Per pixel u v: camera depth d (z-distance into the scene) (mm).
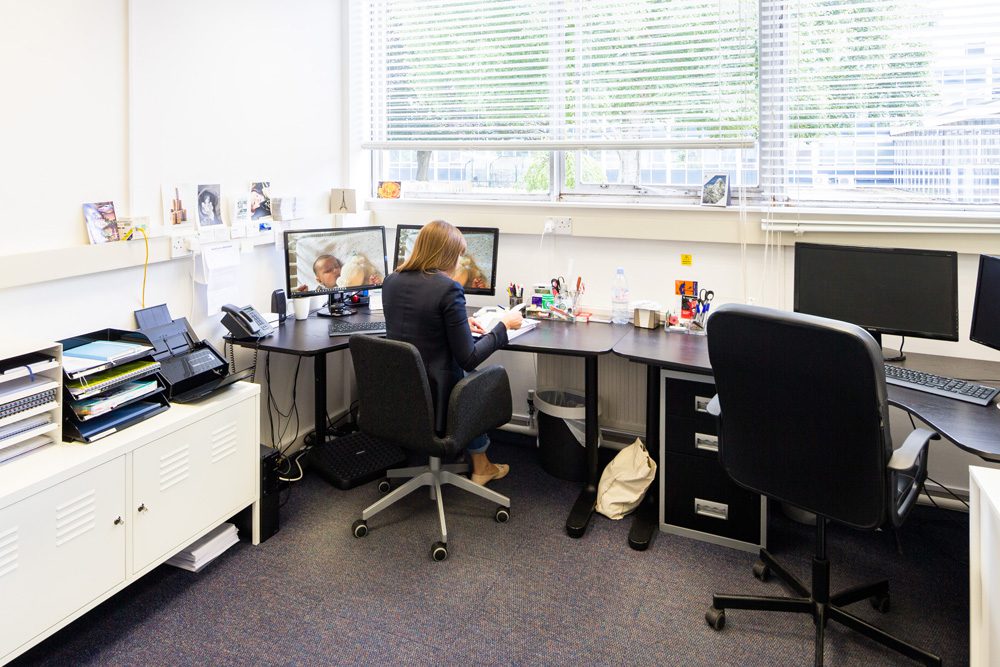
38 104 1948
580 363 3203
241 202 2762
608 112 3049
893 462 1550
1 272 1848
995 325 2061
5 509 1549
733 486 2330
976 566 1579
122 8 2191
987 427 1689
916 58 2539
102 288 2186
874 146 2652
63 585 1701
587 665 1788
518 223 3191
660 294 3016
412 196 3572
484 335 2463
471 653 1830
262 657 1809
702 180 2990
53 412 1817
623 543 2404
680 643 1876
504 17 3186
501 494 2795
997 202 2506
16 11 1873
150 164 2334
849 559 2309
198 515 2111
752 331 1592
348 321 2959
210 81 2580
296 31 3055
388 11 3420
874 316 2277
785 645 1869
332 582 2150
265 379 2996
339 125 3410
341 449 3094
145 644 1853
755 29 2748
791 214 2736
